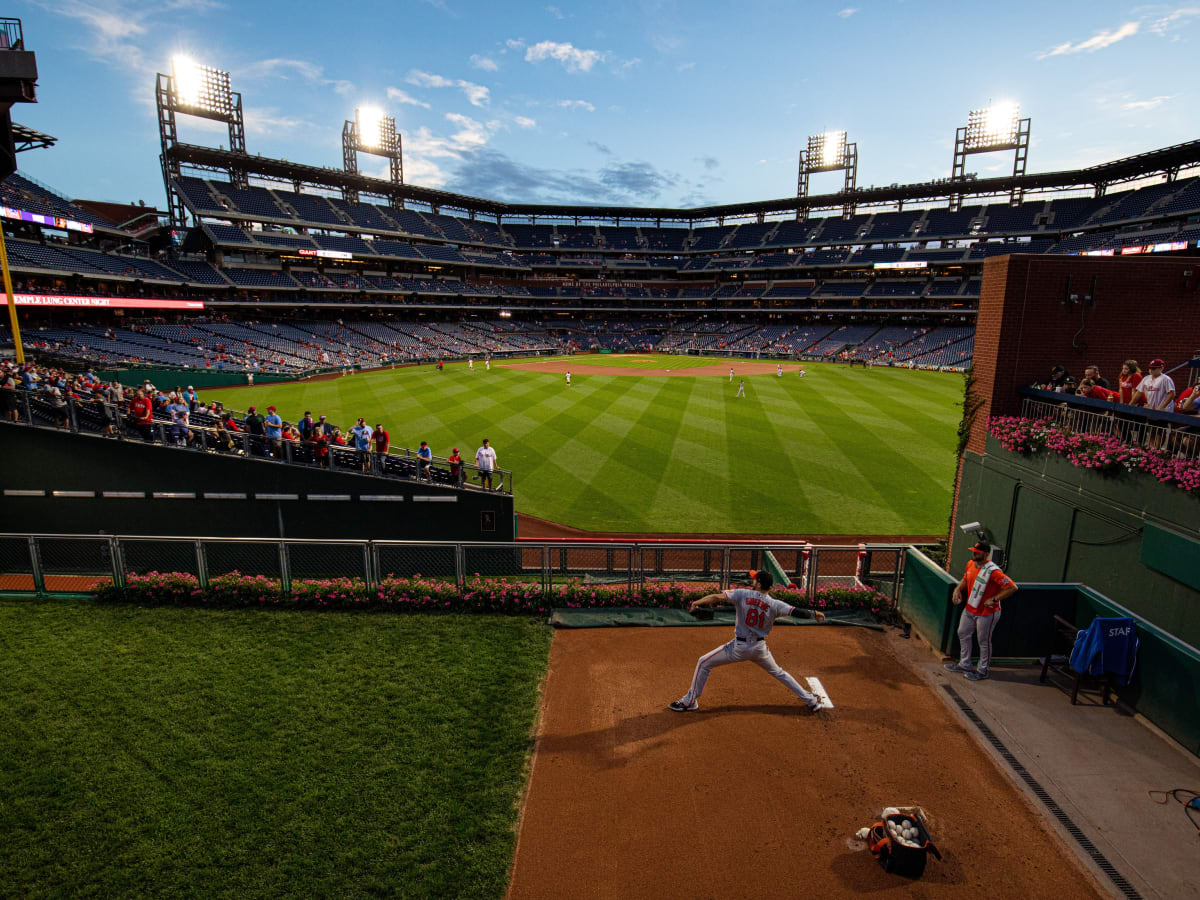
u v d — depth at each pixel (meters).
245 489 14.34
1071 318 11.27
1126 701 7.10
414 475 14.94
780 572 10.30
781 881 4.92
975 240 70.06
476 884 4.87
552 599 9.68
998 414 11.58
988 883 4.89
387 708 7.05
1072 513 9.55
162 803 5.64
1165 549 7.83
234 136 64.75
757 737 6.63
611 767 6.17
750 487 20.67
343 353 56.31
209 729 6.65
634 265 89.50
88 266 46.12
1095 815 5.56
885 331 69.06
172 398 19.22
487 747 6.43
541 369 55.97
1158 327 11.31
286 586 9.70
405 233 76.19
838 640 8.73
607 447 25.86
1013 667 7.99
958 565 12.64
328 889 4.81
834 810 5.64
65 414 14.72
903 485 20.92
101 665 7.89
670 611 9.55
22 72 13.62
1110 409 9.26
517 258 88.19
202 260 59.91
